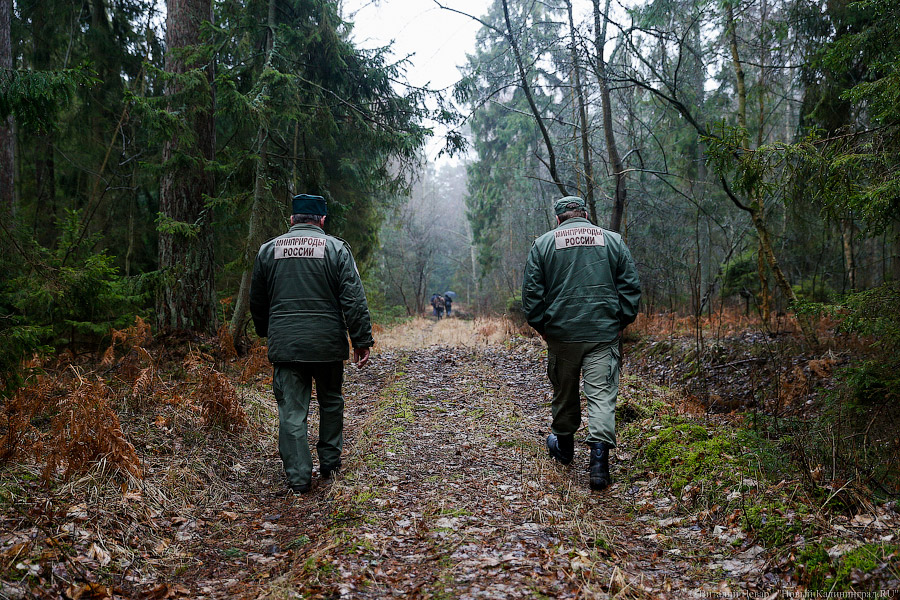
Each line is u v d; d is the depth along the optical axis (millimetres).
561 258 3646
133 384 4746
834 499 2750
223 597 2168
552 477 3535
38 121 4047
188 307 7312
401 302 31938
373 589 2123
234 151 8430
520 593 2031
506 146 22141
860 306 4176
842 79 6824
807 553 2201
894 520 2465
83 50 11305
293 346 3400
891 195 3713
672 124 12852
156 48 11789
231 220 8359
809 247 10812
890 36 4699
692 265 14609
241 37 8070
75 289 5156
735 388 6207
